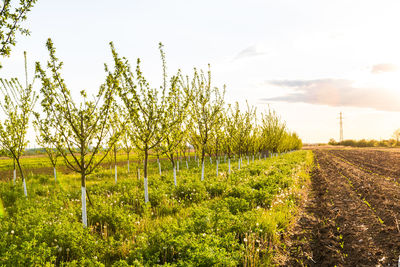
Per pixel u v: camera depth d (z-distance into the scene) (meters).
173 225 6.72
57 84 7.73
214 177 16.50
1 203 10.93
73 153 8.12
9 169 27.41
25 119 12.53
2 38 5.64
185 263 4.74
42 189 14.27
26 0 5.82
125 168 26.00
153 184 14.19
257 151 32.81
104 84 8.46
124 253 5.98
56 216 8.43
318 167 25.67
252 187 12.99
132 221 7.61
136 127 10.62
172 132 12.30
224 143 19.66
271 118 34.94
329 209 9.94
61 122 7.86
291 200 10.66
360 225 8.02
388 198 10.77
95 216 8.41
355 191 13.01
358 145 96.19
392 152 49.53
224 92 17.11
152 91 10.68
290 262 5.87
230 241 5.85
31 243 5.22
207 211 7.80
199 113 16.36
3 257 4.86
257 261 5.52
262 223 7.30
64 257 5.79
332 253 6.23
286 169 19.94
